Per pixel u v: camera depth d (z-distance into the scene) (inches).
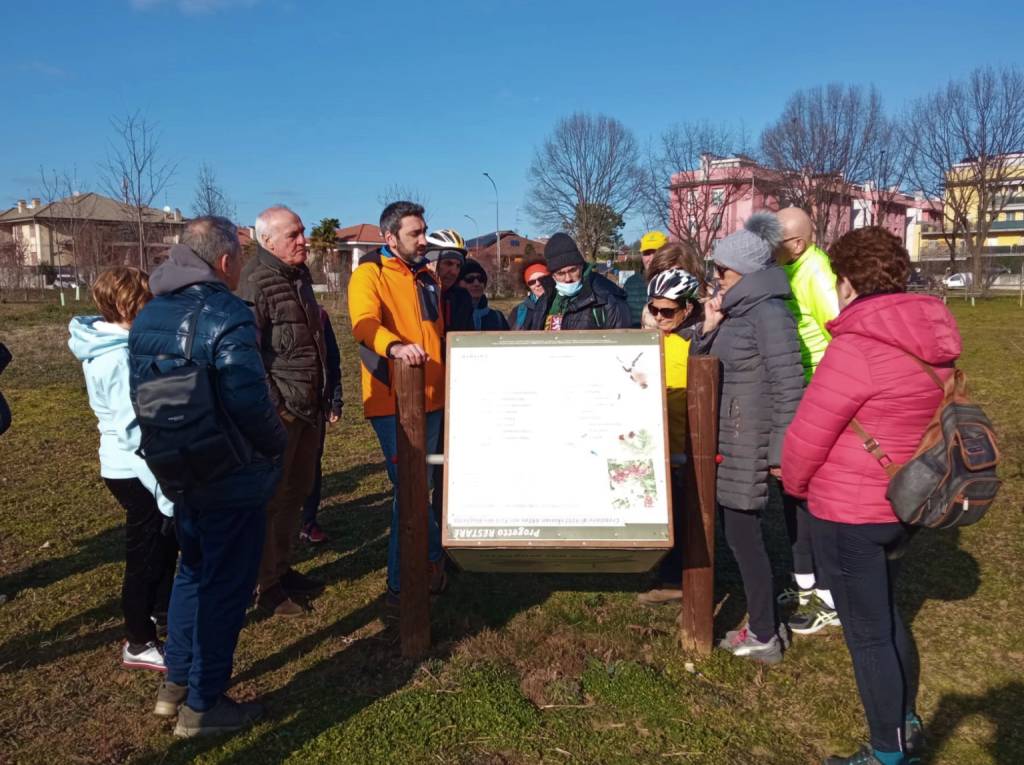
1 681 128.8
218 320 104.4
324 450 285.4
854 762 102.9
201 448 101.4
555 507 117.9
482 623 147.6
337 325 783.1
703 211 1470.2
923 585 162.6
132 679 129.9
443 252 173.8
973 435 92.3
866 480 97.7
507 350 125.1
